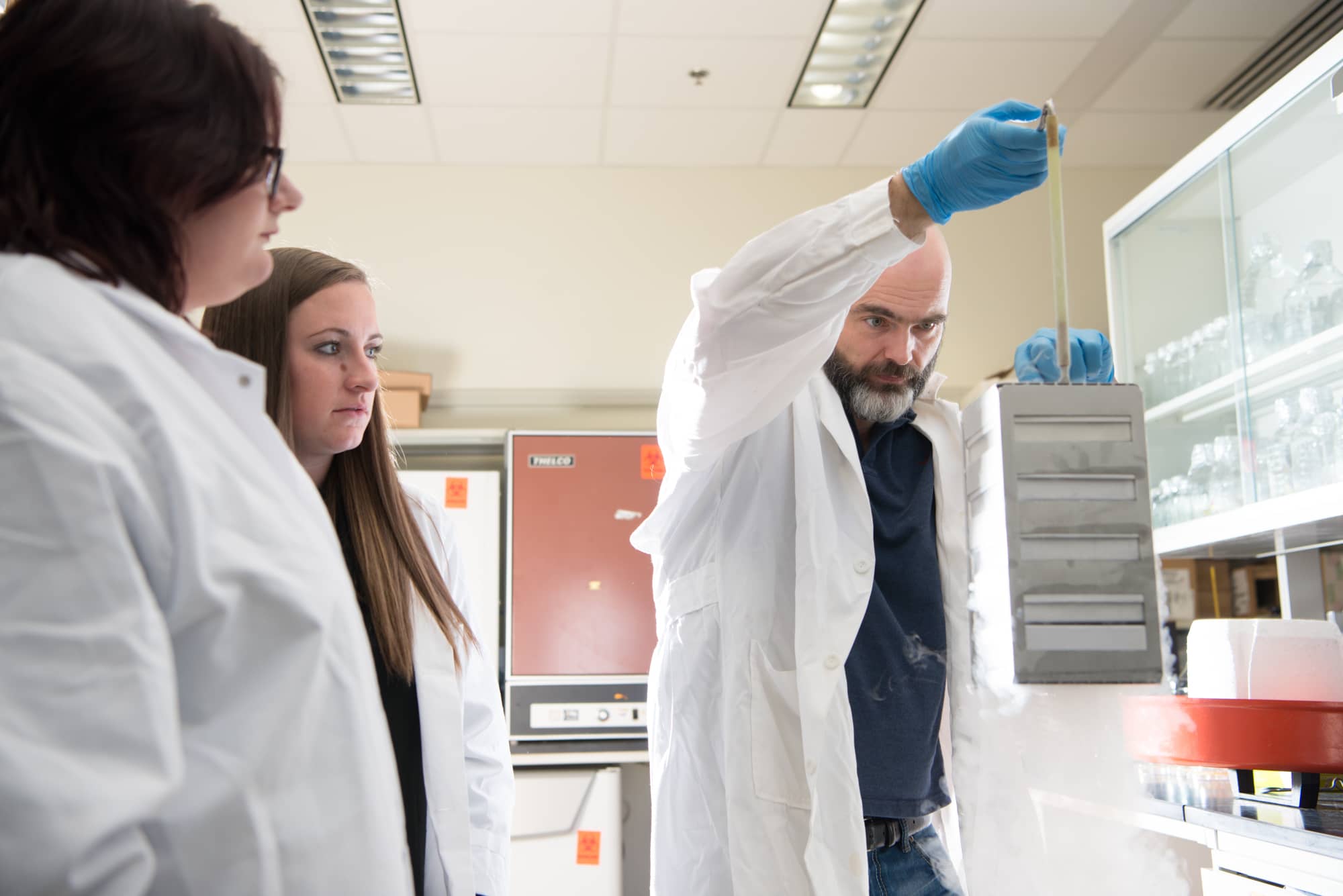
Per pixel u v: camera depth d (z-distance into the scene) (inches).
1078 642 36.9
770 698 52.6
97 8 28.9
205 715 28.2
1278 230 93.5
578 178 158.6
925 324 55.1
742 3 122.9
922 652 54.9
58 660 24.1
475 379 151.9
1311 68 87.1
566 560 131.3
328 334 53.1
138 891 24.7
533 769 129.2
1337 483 83.5
